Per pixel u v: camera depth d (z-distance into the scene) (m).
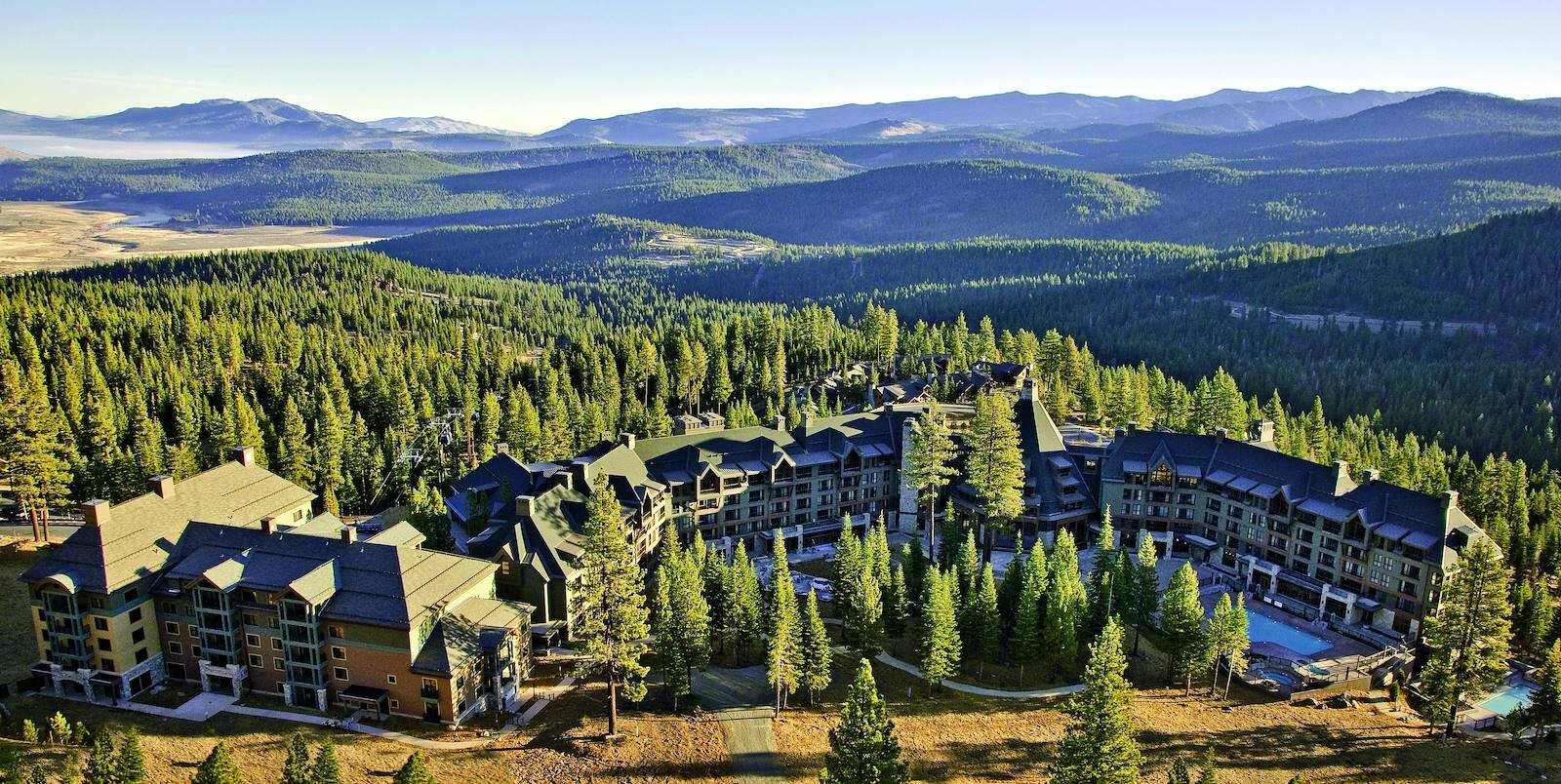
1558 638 108.19
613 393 190.12
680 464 129.00
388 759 78.50
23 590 104.62
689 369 199.62
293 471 144.25
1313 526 120.50
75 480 134.75
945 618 93.50
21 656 91.38
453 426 169.75
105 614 85.12
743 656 102.44
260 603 86.88
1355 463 152.88
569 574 100.00
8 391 118.75
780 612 88.31
